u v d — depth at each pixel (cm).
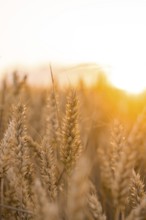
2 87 83
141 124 31
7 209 40
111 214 51
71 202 25
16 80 87
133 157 31
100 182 54
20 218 39
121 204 33
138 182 40
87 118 74
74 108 44
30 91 96
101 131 75
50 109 57
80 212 25
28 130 69
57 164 49
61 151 43
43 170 41
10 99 78
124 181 32
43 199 27
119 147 38
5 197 40
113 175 39
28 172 42
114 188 33
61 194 39
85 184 25
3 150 41
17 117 42
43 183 41
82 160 25
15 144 42
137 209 31
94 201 35
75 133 44
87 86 101
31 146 45
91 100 96
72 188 25
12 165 41
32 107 89
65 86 71
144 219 30
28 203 39
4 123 64
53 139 51
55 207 25
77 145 44
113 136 38
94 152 65
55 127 52
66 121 44
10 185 40
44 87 94
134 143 31
